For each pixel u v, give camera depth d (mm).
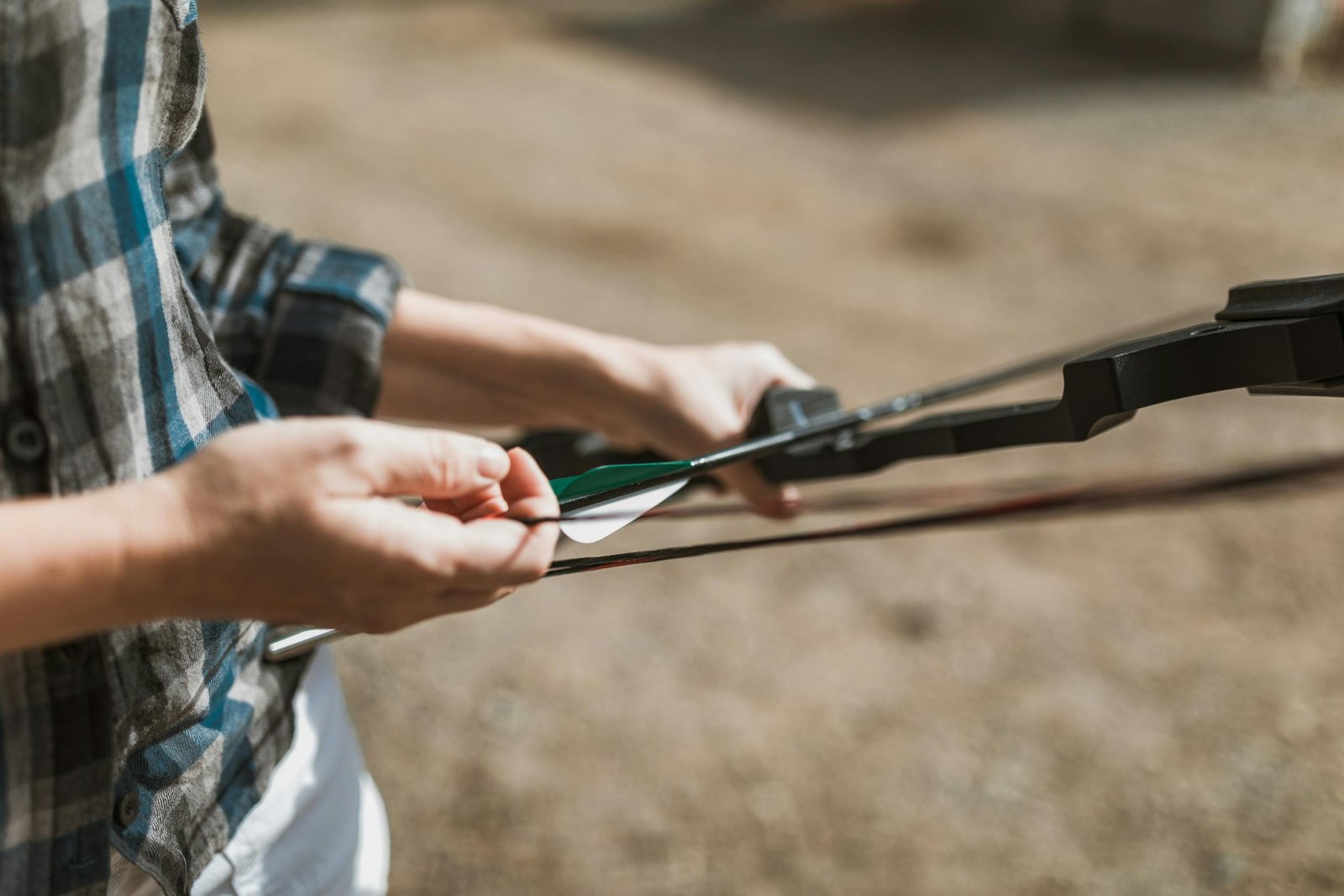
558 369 907
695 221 5379
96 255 553
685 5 9930
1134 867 2139
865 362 4168
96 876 596
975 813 2256
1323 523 3094
